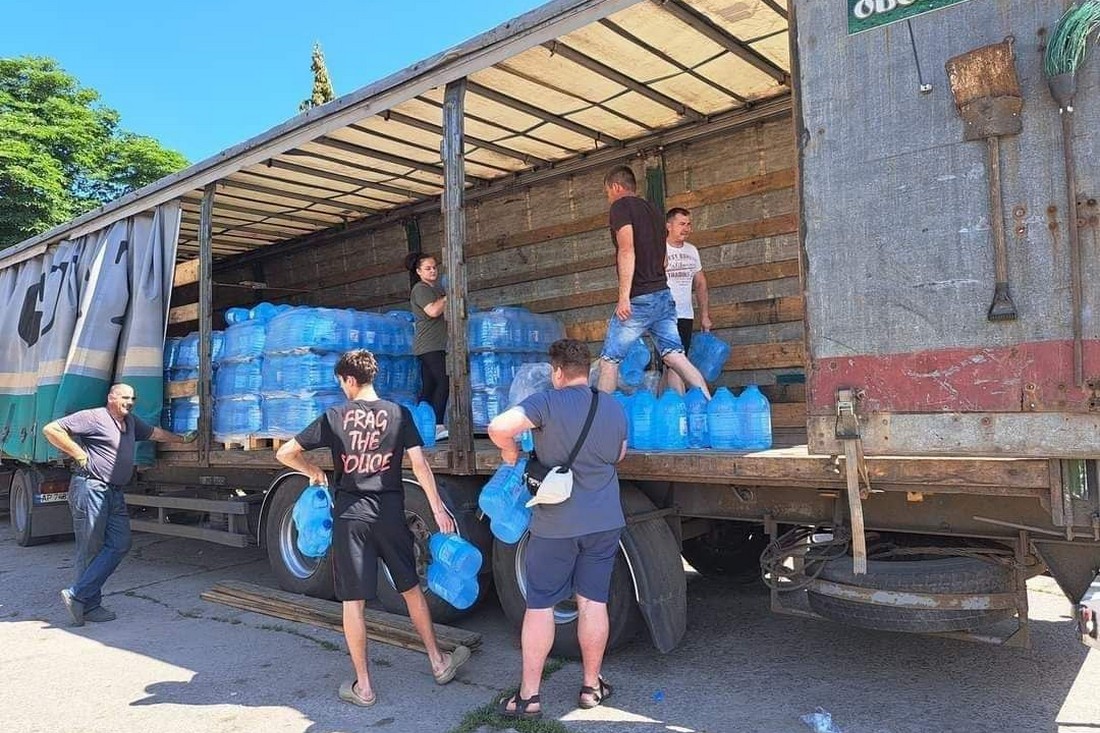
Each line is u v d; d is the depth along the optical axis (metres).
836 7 3.03
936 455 2.81
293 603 5.45
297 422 5.56
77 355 6.96
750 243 6.27
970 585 3.30
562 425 3.52
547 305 7.57
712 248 6.46
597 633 3.59
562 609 4.25
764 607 5.23
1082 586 3.06
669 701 3.68
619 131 6.56
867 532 3.58
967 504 3.21
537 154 7.11
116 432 5.55
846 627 4.73
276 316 5.97
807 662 4.15
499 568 4.55
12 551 8.44
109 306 7.05
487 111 5.97
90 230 7.66
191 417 6.78
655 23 4.70
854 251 2.98
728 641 4.53
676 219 5.79
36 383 7.78
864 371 2.95
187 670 4.38
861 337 2.96
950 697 3.62
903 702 3.58
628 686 3.87
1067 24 2.50
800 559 3.66
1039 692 3.65
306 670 4.29
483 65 4.65
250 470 6.47
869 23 2.95
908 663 4.09
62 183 20.19
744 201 6.28
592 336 6.71
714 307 6.46
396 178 7.52
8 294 8.91
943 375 2.79
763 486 3.85
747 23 4.79
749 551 5.60
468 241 8.23
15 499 8.94
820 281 3.06
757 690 3.78
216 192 7.61
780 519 3.79
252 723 3.62
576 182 7.37
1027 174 2.64
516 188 7.73
